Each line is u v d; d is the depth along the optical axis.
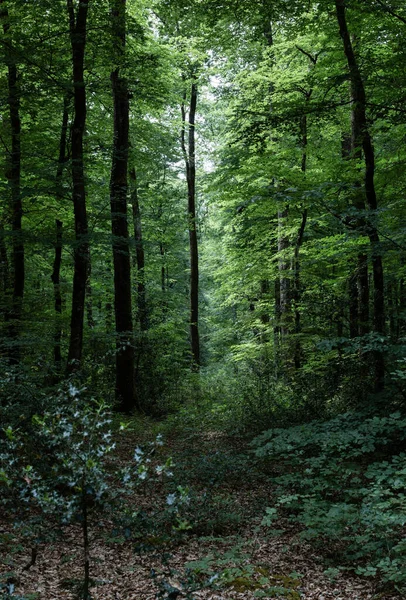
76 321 10.33
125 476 3.38
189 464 8.12
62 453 3.36
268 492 7.26
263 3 9.97
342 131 13.51
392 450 7.63
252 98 15.81
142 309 16.98
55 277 14.44
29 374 8.62
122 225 13.79
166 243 23.36
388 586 4.55
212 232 26.92
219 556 5.36
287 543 5.69
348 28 10.22
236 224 18.98
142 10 14.99
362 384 9.47
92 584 3.60
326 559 5.19
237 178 14.35
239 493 7.26
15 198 10.64
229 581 4.66
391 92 9.45
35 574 4.74
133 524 3.48
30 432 3.66
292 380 12.09
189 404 15.14
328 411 9.96
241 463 7.95
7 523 5.61
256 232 17.95
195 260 21.67
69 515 3.27
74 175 10.42
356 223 10.75
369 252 9.33
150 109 16.61
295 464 8.01
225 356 24.31
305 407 9.97
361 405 8.38
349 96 11.35
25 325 12.27
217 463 7.84
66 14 11.14
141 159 15.88
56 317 13.29
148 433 11.34
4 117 12.62
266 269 17.23
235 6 10.18
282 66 15.21
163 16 13.91
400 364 8.76
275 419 10.27
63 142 13.13
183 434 11.21
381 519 5.21
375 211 8.74
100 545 5.49
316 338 13.31
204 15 11.01
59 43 11.09
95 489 3.31
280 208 12.63
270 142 14.61
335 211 10.09
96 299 19.41
